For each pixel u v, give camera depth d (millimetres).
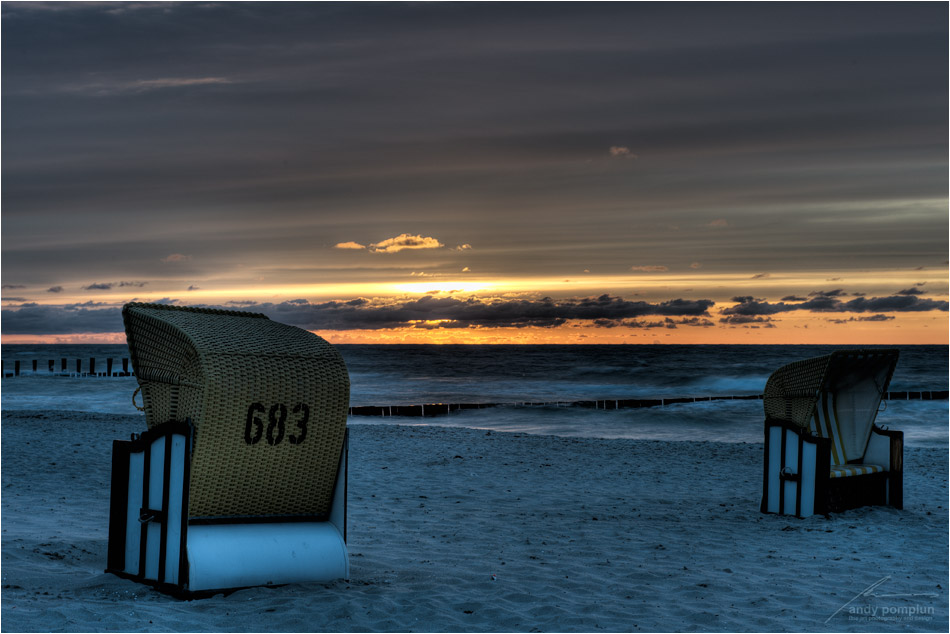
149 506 5492
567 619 5117
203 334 5438
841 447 9469
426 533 7988
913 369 61344
